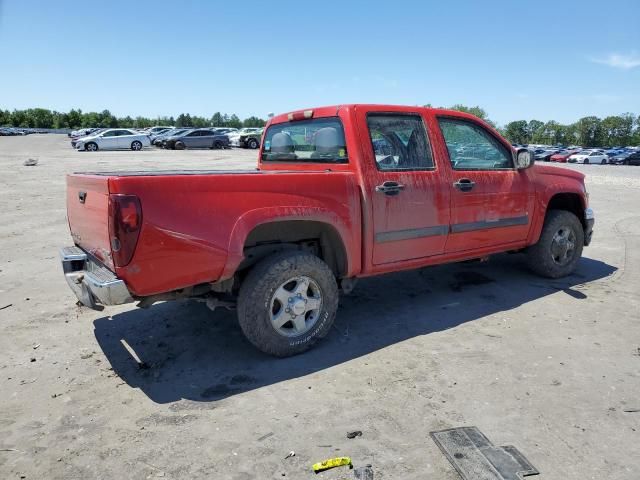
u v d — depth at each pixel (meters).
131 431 2.85
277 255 3.66
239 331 4.32
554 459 2.58
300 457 2.61
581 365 3.63
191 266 3.22
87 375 3.54
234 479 2.44
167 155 28.34
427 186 4.37
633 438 2.77
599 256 6.94
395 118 4.33
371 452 2.64
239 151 34.19
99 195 3.16
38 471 2.52
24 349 3.95
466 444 2.70
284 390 3.30
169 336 4.22
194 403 3.15
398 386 3.34
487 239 4.96
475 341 4.07
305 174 3.68
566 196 5.85
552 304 4.95
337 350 3.92
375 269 4.18
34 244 7.47
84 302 3.39
